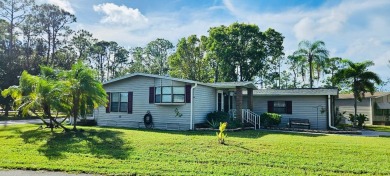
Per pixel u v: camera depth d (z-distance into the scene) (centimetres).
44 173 667
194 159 800
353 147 990
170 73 4472
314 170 691
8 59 3259
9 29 3481
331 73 4331
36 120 2569
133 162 766
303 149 940
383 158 821
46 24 3872
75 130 1407
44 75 1508
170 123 1780
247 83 1898
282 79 4975
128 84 1966
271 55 3866
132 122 1920
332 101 2134
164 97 1811
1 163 755
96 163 752
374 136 1505
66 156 847
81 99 1424
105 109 2028
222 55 3559
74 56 4322
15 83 3130
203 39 4200
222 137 1064
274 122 1906
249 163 757
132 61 5966
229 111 2073
